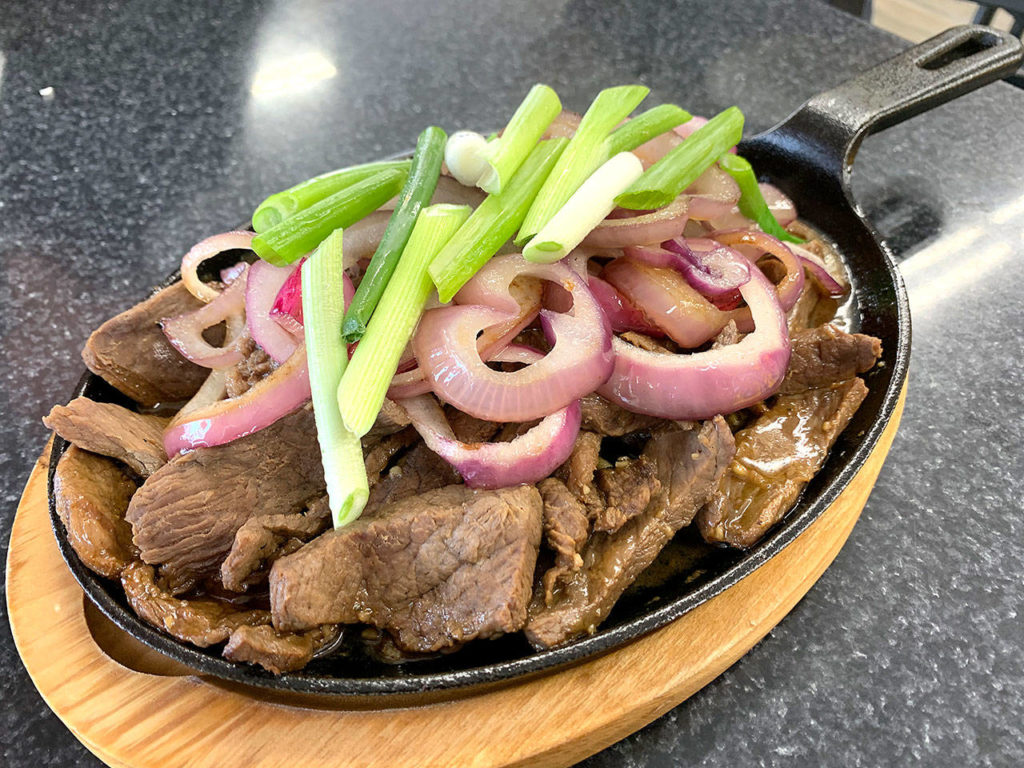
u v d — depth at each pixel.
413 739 0.18
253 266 0.21
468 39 0.43
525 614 0.18
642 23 0.43
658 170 0.22
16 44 0.44
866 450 0.20
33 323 0.31
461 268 0.19
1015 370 0.27
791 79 0.39
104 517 0.20
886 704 0.20
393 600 0.19
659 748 0.19
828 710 0.20
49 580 0.21
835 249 0.27
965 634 0.21
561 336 0.19
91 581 0.19
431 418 0.20
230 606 0.19
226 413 0.19
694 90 0.38
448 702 0.18
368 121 0.39
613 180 0.21
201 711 0.18
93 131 0.39
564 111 0.25
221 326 0.24
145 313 0.24
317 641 0.18
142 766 0.18
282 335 0.20
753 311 0.21
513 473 0.19
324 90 0.41
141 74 0.42
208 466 0.20
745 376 0.20
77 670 0.19
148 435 0.22
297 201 0.21
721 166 0.24
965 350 0.27
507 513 0.18
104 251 0.33
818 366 0.22
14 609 0.21
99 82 0.42
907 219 0.32
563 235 0.20
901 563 0.22
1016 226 0.31
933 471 0.24
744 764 0.19
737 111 0.24
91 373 0.24
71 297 0.32
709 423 0.19
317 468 0.20
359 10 0.46
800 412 0.22
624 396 0.20
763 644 0.21
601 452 0.22
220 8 0.46
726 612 0.19
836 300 0.25
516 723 0.18
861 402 0.22
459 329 0.19
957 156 0.34
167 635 0.18
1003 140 0.35
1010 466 0.24
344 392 0.18
